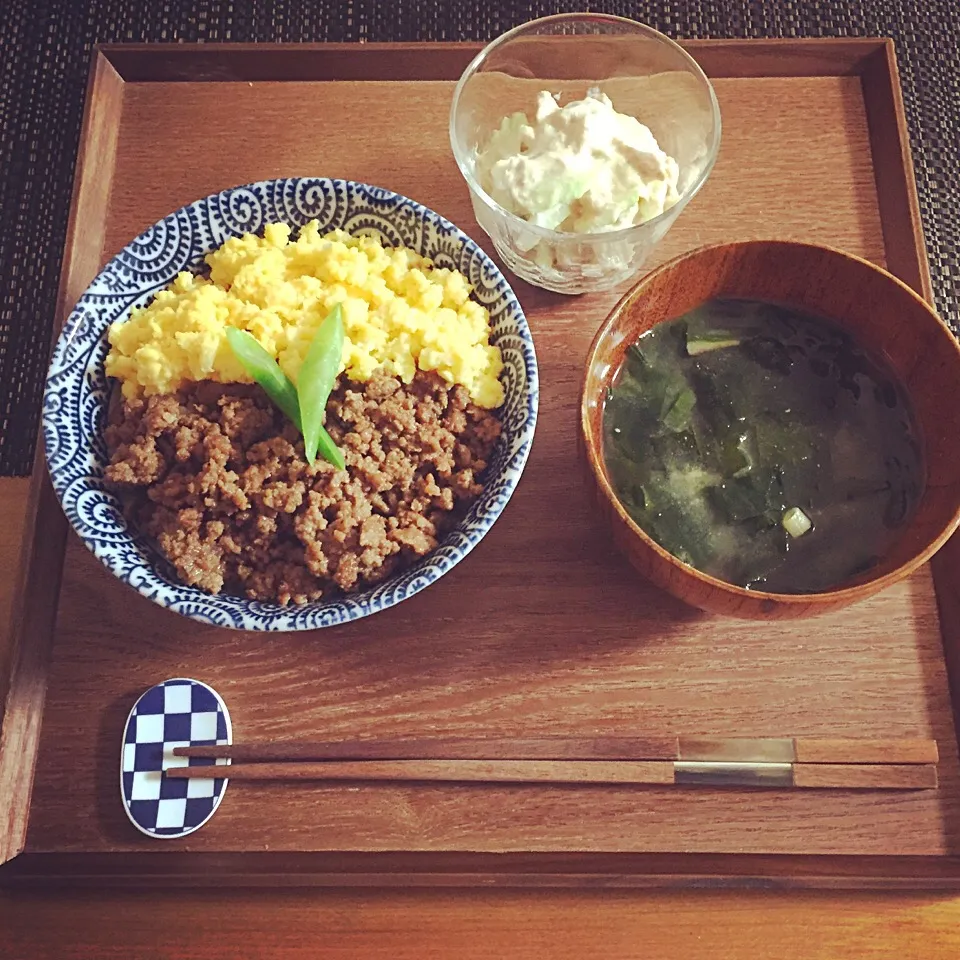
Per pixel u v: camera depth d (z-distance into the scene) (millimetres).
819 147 397
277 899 316
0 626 373
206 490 323
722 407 331
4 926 314
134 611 340
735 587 288
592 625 337
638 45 373
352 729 328
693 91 367
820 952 311
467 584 341
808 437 329
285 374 332
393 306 338
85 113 392
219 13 477
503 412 342
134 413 337
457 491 336
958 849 317
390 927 314
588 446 304
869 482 323
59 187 467
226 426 331
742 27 472
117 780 324
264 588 324
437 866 315
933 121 469
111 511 326
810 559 318
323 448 323
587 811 320
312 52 402
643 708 329
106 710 331
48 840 320
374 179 392
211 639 336
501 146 361
